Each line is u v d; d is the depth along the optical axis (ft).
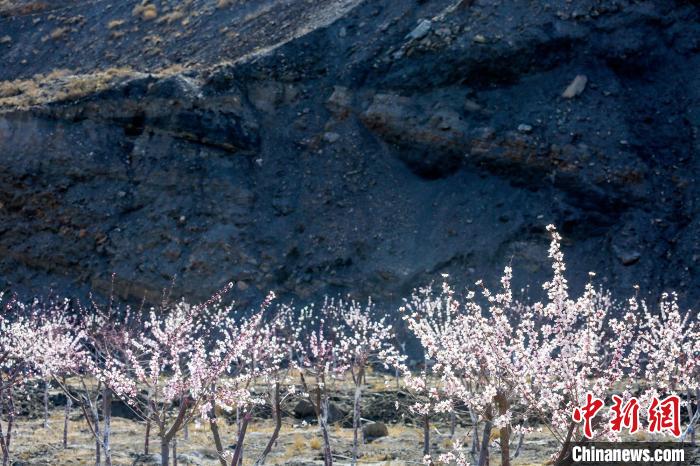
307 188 150.61
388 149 153.07
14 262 150.41
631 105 147.02
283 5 187.42
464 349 42.86
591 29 156.35
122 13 209.05
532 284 127.03
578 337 42.65
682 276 123.03
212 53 180.14
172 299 139.23
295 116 161.07
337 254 139.64
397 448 75.92
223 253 141.59
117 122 160.35
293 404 90.63
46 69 197.88
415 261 133.80
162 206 149.69
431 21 161.68
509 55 152.76
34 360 60.70
